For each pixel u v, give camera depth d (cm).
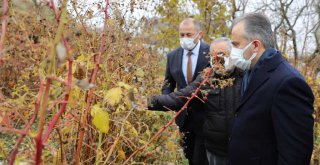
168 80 349
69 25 135
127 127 178
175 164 273
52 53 79
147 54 286
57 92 104
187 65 325
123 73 197
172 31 767
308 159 167
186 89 246
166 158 254
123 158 181
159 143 248
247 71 204
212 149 249
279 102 170
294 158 163
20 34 113
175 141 274
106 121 128
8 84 221
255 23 184
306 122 164
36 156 84
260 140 182
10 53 113
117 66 189
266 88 176
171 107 244
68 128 157
